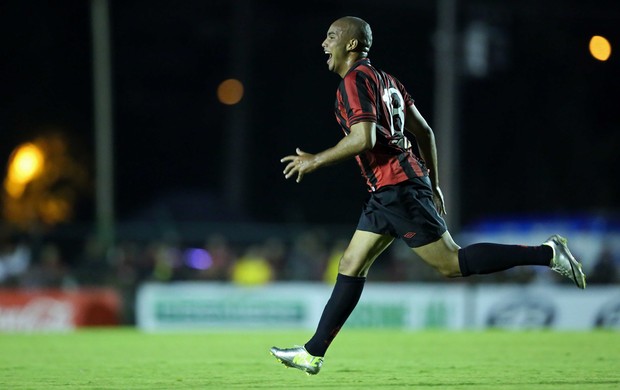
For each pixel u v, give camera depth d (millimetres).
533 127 100062
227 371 22484
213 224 80875
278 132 108562
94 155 96250
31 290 49938
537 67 99500
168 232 63875
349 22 18891
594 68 98812
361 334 39469
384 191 18625
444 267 18672
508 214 99312
